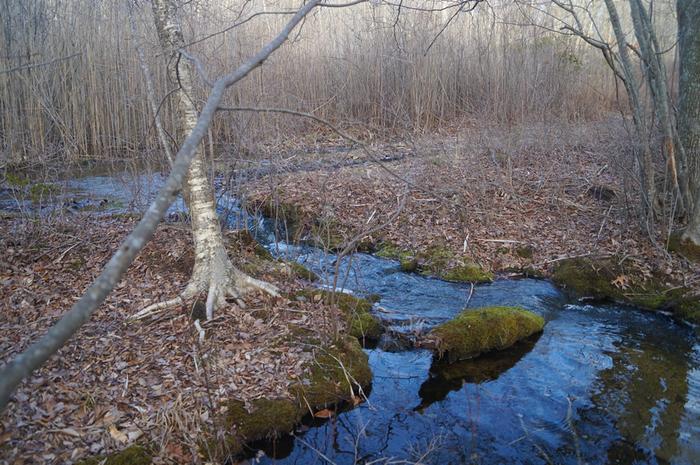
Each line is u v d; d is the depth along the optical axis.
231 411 4.06
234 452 3.84
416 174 10.04
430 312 6.13
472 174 9.70
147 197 8.59
